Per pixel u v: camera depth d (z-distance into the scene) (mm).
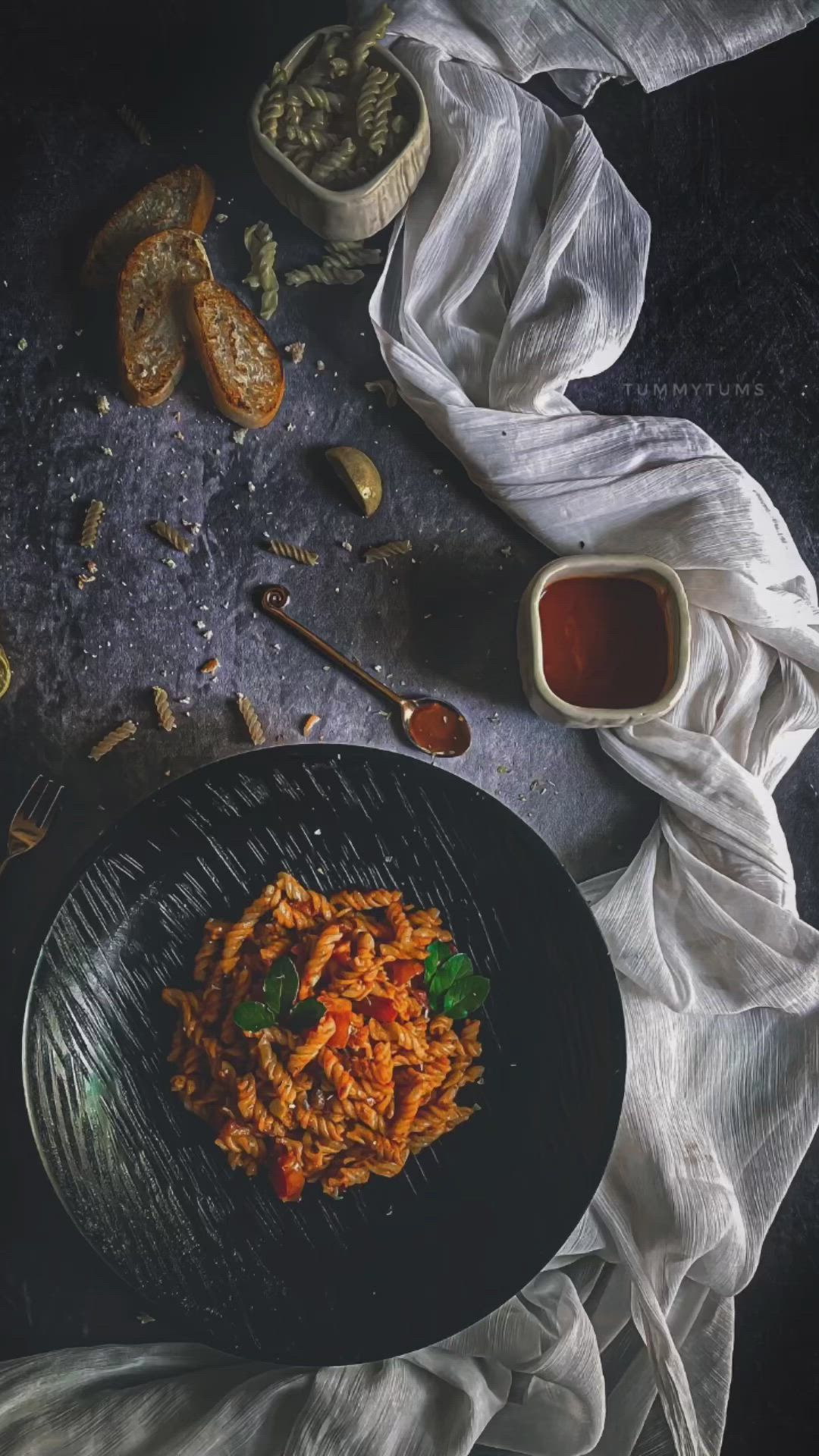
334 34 899
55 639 911
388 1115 848
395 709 933
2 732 903
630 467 919
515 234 947
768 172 986
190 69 937
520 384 921
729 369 979
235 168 937
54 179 922
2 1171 868
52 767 905
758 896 917
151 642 918
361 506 924
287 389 935
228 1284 839
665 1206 890
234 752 921
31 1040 820
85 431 918
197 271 893
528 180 946
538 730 945
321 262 940
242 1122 837
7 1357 866
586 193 929
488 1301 842
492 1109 869
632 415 968
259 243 923
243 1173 848
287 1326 835
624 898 919
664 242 978
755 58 985
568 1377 881
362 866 876
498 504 934
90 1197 835
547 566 885
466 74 926
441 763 938
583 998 864
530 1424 885
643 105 978
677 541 920
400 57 927
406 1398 869
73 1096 841
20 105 921
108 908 850
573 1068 864
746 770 932
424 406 919
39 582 912
